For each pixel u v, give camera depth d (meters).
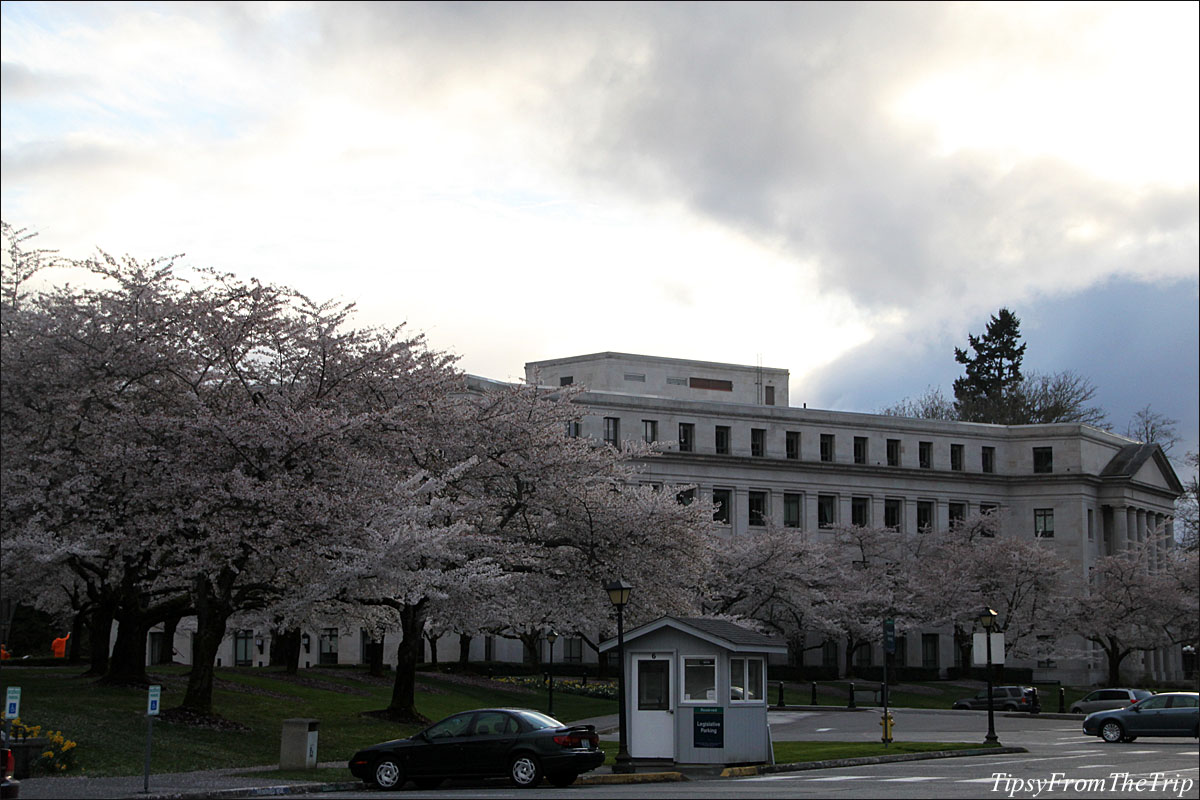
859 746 37.59
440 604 39.03
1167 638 88.75
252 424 32.22
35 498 30.28
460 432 39.44
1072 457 103.38
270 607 35.25
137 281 33.72
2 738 24.55
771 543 79.38
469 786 27.02
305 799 24.22
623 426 91.56
